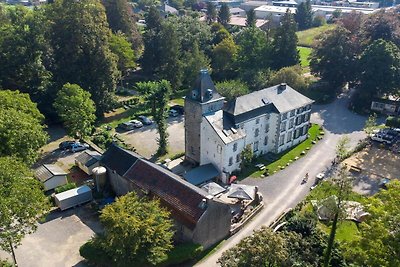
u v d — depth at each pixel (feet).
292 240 145.18
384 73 329.93
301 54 524.52
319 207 190.08
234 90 306.76
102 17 317.63
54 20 303.68
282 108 257.14
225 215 175.01
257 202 206.18
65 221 187.32
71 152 258.57
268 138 262.67
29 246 169.37
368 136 287.28
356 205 189.37
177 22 443.32
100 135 275.80
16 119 195.21
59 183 209.97
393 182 136.36
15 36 281.13
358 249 126.93
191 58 370.32
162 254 146.92
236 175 235.20
